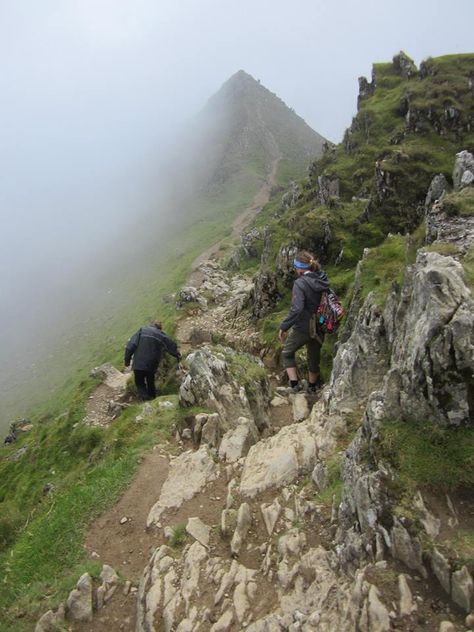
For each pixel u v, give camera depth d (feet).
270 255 109.19
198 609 23.93
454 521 20.35
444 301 23.44
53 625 26.18
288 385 55.62
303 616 20.84
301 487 30.22
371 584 19.60
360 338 36.32
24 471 81.35
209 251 324.39
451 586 18.65
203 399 46.14
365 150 140.36
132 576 29.07
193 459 37.70
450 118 125.80
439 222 39.37
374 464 23.18
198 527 29.89
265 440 38.11
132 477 38.75
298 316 43.98
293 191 279.28
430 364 23.03
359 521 22.61
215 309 124.06
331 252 93.81
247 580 24.35
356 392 35.19
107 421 73.92
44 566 31.89
